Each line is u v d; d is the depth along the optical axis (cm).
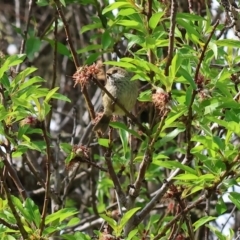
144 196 1288
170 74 823
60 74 1872
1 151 951
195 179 864
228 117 864
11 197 855
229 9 960
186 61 902
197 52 920
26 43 1187
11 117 931
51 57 1917
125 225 948
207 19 938
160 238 917
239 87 979
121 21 930
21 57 898
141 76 880
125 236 923
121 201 965
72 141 1170
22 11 1905
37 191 1420
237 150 865
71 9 1684
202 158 866
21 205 863
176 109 855
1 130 902
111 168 970
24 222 879
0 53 1103
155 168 1244
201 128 879
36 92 917
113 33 1198
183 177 858
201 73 902
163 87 911
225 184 860
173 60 820
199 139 850
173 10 820
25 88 927
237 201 862
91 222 1359
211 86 912
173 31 826
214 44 873
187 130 884
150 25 895
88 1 1195
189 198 1175
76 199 1614
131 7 912
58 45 1207
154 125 948
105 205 1420
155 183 1509
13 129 1010
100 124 1051
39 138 1379
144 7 924
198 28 951
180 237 963
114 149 1195
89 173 1374
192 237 935
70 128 1814
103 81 1309
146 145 955
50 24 1237
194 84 811
